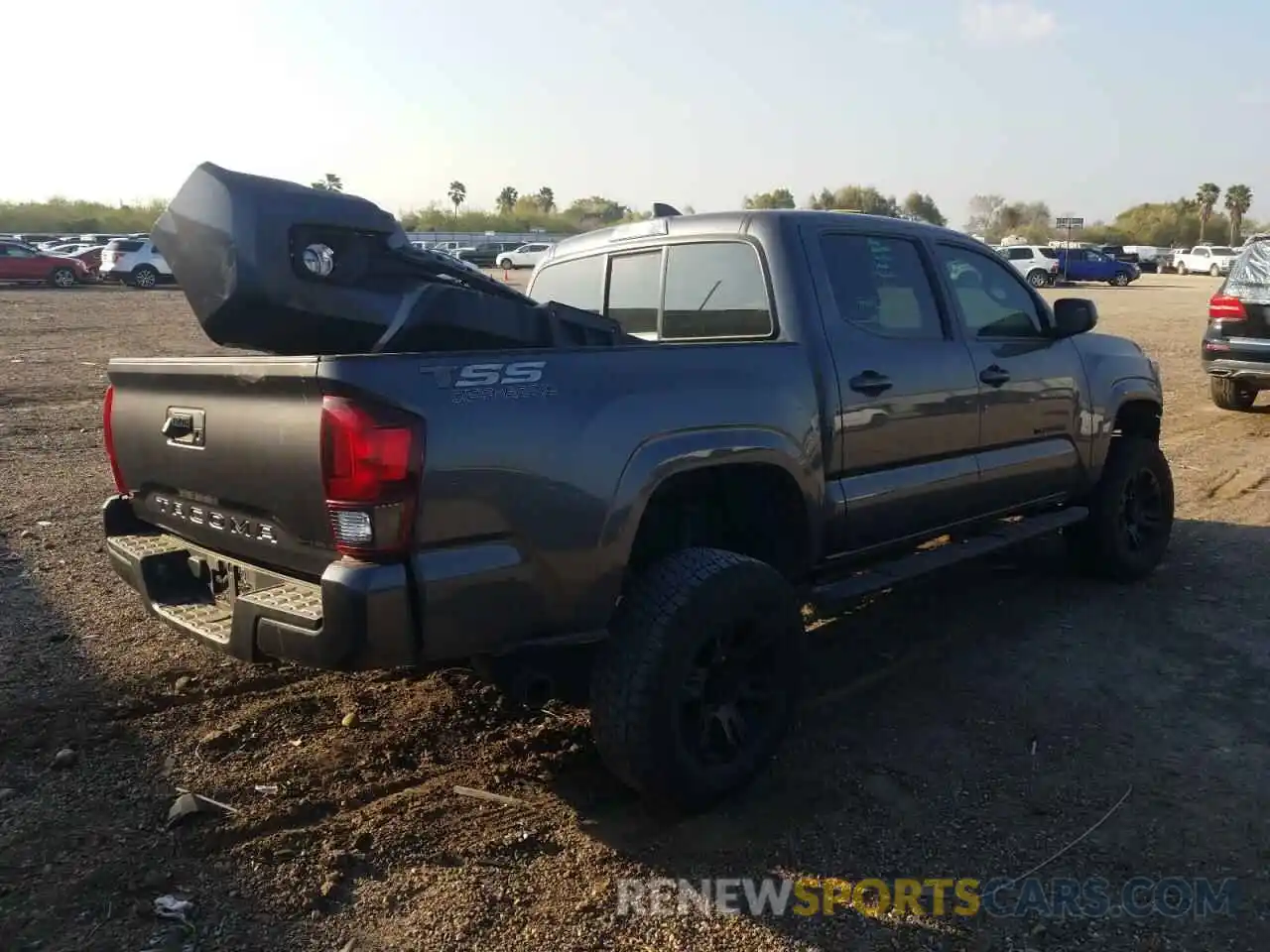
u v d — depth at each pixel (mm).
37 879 3113
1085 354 5754
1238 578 6160
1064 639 5207
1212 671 4789
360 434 2912
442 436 3010
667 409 3529
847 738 4156
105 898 3035
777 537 4211
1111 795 3697
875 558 4688
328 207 3617
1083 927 2982
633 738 3326
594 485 3309
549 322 4000
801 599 4098
